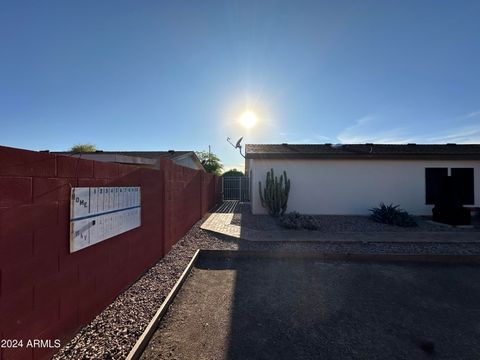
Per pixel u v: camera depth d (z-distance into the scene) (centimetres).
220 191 1917
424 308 349
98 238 296
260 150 1240
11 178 182
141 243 427
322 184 1108
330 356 252
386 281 441
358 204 1101
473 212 1044
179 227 675
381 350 261
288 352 257
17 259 188
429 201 1089
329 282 436
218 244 648
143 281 405
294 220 868
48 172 219
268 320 316
